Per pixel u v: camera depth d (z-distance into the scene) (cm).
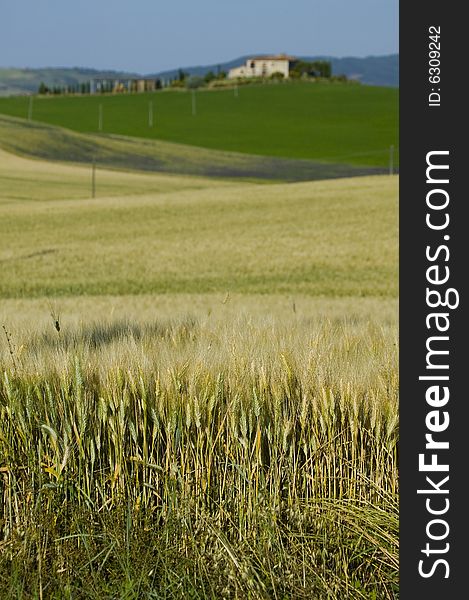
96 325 761
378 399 443
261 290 3120
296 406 450
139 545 396
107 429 441
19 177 8244
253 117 13950
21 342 517
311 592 379
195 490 428
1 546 400
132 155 10650
